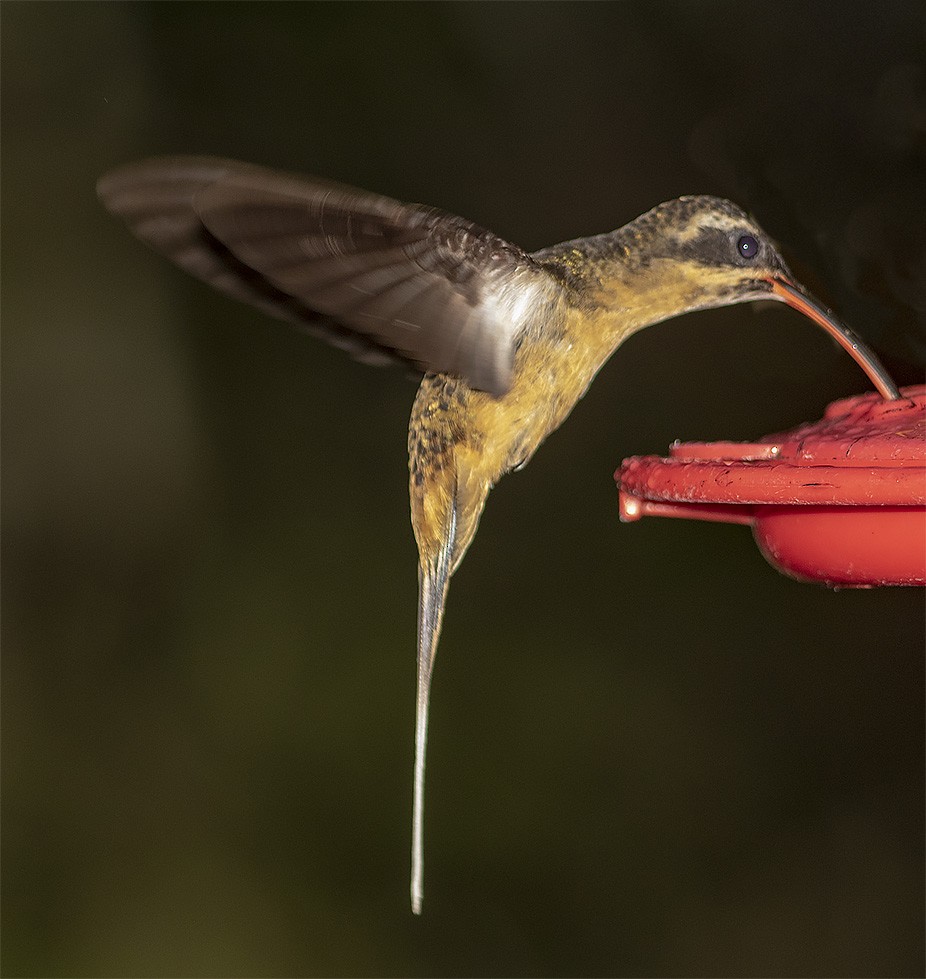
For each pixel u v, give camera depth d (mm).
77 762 13234
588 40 11531
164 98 11703
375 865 13023
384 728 13438
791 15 9312
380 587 13672
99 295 12195
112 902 12867
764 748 12977
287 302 5637
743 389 12234
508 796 13125
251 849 13086
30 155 11656
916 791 12414
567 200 11781
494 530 13812
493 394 5430
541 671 13523
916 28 8812
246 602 13562
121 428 12711
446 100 11836
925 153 8336
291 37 11672
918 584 5246
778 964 12180
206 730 13391
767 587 13391
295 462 13609
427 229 5055
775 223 8250
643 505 5727
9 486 12703
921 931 11977
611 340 6184
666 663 13398
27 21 11406
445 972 12648
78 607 13375
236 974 12594
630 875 12719
